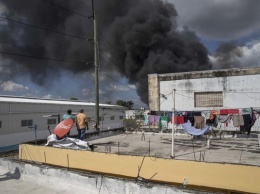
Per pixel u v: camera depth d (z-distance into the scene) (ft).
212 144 36.01
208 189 19.93
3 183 22.44
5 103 51.65
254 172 18.47
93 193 19.44
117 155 23.95
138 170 22.74
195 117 36.96
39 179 22.65
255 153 29.53
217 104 55.16
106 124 84.58
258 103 51.16
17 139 53.26
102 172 24.63
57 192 20.16
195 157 27.61
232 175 19.20
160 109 60.75
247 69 52.16
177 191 16.21
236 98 53.16
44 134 60.18
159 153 30.17
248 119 34.99
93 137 43.98
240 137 42.11
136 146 35.42
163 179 21.65
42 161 28.78
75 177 20.76
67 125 31.19
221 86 54.60
